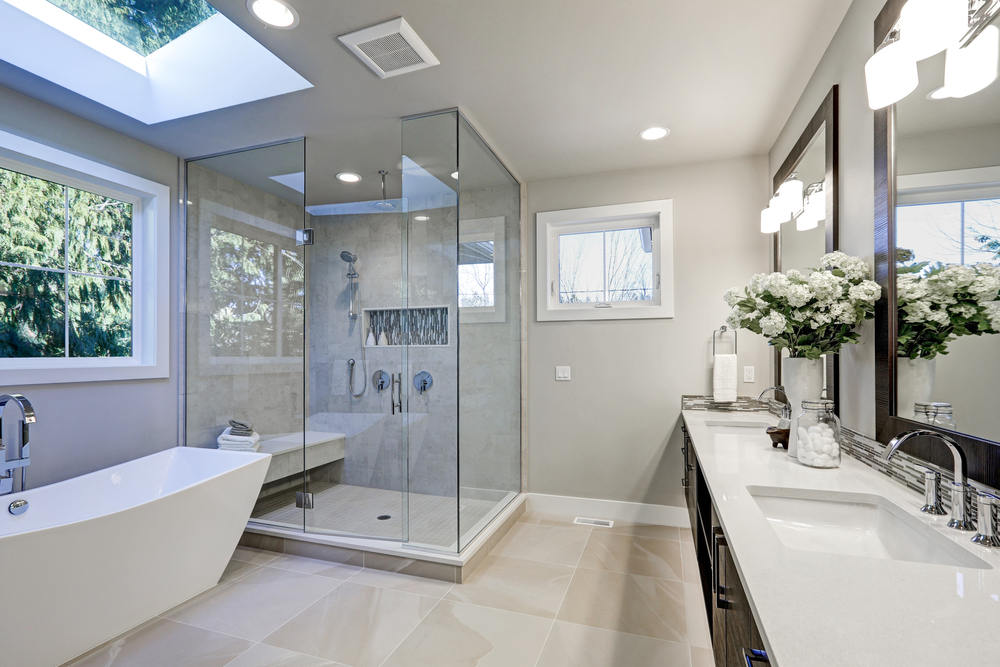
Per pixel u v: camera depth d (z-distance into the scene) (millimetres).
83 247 2797
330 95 2500
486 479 3072
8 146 2375
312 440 3936
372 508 3504
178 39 2668
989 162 1066
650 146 3170
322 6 1838
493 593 2447
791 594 819
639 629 2133
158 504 2148
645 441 3523
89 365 2771
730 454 1918
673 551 2969
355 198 4188
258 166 3123
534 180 3805
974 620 731
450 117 2668
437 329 2725
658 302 3559
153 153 3115
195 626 2146
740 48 2143
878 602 791
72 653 1905
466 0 1811
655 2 1843
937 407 1307
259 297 3123
